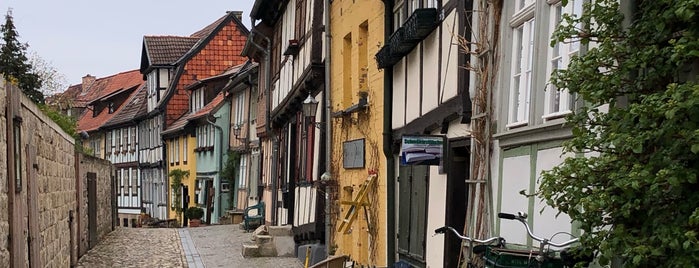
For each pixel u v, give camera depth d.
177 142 45.97
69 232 16.44
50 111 21.83
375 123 14.34
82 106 68.00
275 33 26.77
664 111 4.33
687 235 4.20
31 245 10.81
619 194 4.73
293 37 22.52
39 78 27.27
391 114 13.42
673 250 4.43
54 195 13.87
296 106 22.36
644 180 4.48
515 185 7.55
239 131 36.81
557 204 5.05
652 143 4.59
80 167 18.77
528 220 7.14
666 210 4.51
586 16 5.34
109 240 24.16
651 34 4.90
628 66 4.91
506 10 8.02
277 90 25.84
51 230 13.35
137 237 25.64
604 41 5.05
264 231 22.11
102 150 63.25
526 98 7.54
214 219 39.09
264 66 29.88
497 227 8.05
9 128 9.09
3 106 8.80
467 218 9.06
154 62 49.09
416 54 11.75
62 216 15.09
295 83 21.59
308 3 19.84
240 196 37.44
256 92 33.50
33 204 11.11
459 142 9.63
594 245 4.91
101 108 64.81
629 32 5.02
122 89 60.16
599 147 5.08
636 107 4.52
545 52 7.01
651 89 4.89
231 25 47.69
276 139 26.98
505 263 6.02
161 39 50.44
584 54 5.68
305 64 19.97
